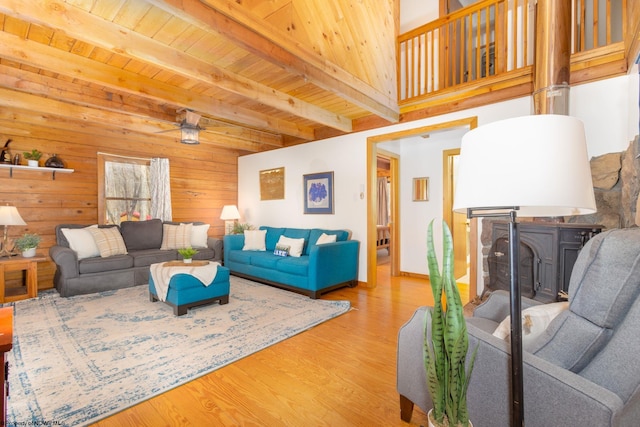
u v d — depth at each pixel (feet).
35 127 13.93
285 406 5.83
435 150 16.37
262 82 10.27
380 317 10.52
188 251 12.26
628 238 3.22
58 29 6.10
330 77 9.71
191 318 10.21
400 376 5.32
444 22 12.14
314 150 16.65
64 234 13.38
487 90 10.96
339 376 6.86
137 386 6.35
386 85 12.53
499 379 3.78
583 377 3.38
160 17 6.78
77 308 11.16
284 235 16.58
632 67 7.89
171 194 18.45
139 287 14.19
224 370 7.07
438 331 3.56
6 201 13.19
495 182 2.97
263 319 10.18
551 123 2.88
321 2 9.53
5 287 12.86
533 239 9.05
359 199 14.75
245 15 7.09
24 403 5.74
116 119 13.25
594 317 3.33
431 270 3.71
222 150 20.83
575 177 2.83
